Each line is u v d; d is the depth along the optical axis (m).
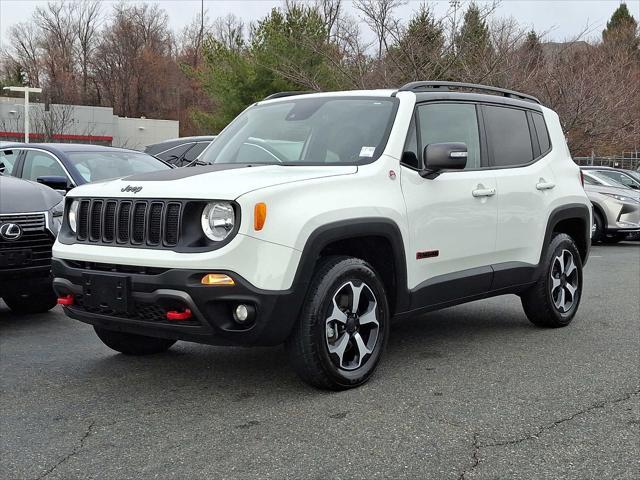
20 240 5.96
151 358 5.31
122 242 4.24
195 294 3.91
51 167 8.41
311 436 3.76
